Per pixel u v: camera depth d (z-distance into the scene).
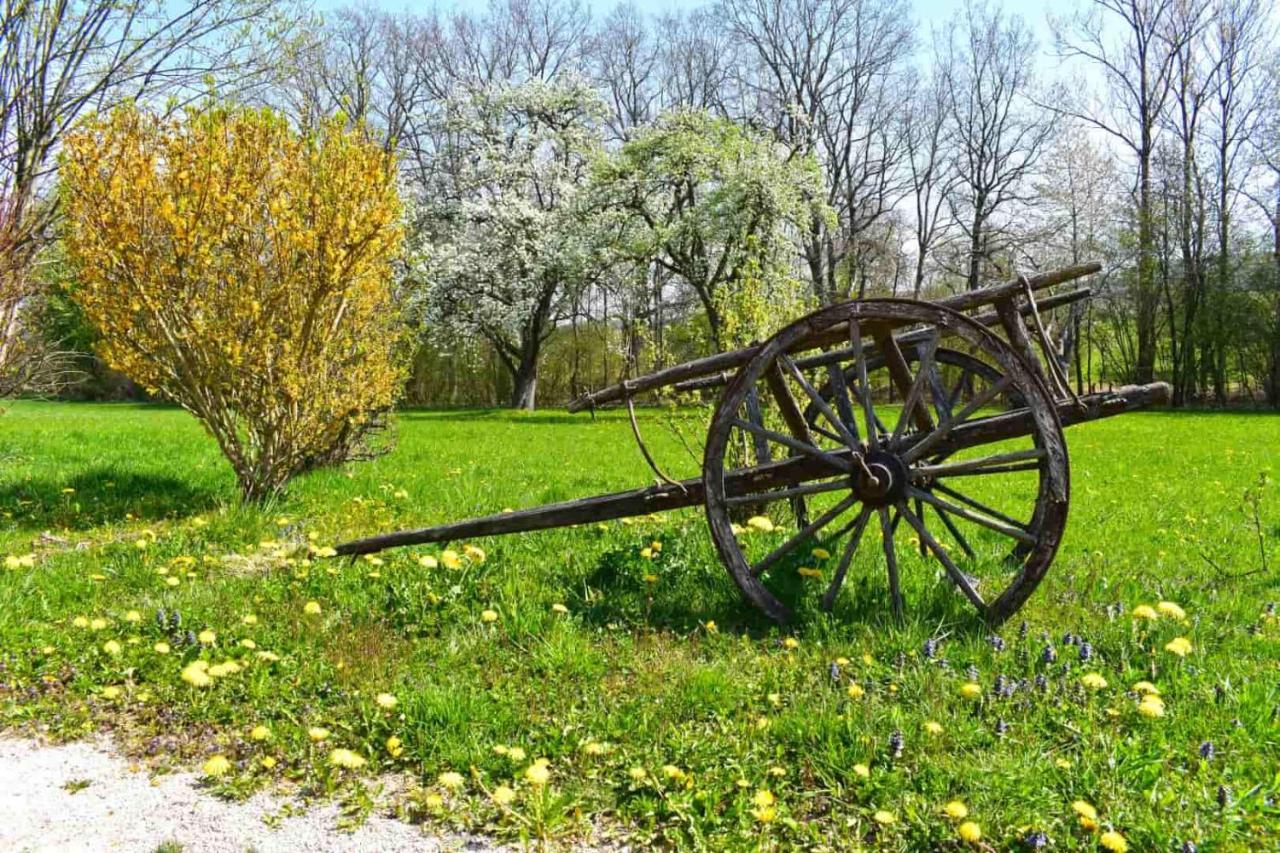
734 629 5.25
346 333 9.73
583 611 5.45
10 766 3.83
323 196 8.56
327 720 4.12
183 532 7.73
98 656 4.82
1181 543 7.51
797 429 6.11
